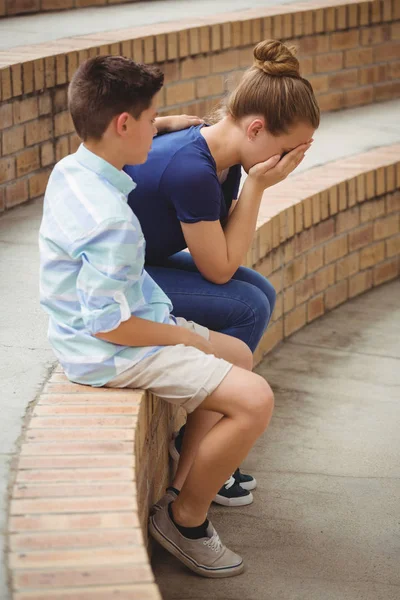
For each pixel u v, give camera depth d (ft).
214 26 21.06
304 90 9.55
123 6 24.91
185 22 21.54
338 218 17.88
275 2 25.02
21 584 6.55
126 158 8.85
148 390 9.29
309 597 9.74
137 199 9.85
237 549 10.62
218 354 9.90
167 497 10.02
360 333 17.28
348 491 12.00
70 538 7.06
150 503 10.01
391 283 19.71
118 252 8.32
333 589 9.90
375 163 19.07
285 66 9.53
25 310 11.94
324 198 17.28
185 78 20.67
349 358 16.24
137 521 7.27
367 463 12.75
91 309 8.49
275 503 11.68
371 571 10.27
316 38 23.29
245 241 10.02
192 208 9.59
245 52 22.02
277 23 22.44
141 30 20.42
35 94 16.46
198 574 9.94
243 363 10.11
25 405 9.34
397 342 16.90
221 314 10.25
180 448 11.07
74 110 8.77
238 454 9.15
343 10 23.66
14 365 10.34
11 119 15.87
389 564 10.41
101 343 8.99
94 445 8.29
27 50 17.51
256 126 9.57
